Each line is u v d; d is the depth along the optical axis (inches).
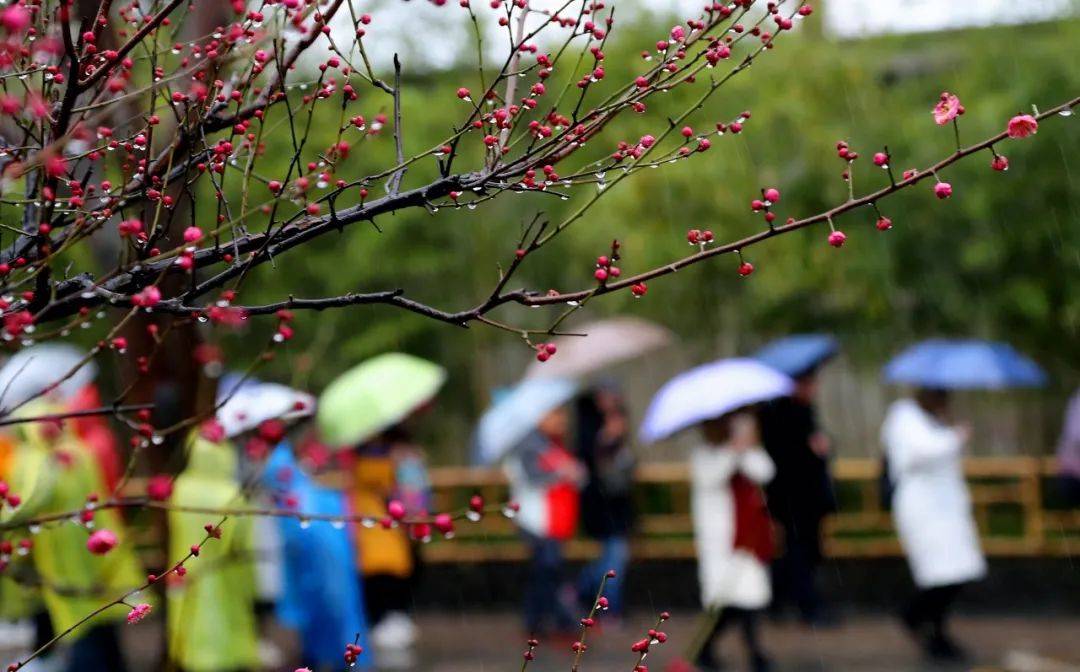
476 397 804.6
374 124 160.1
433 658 559.8
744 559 484.1
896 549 631.8
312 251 716.7
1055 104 597.6
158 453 343.6
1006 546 620.4
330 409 442.0
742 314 669.3
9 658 479.2
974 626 584.7
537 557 583.2
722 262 628.4
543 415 578.9
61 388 311.4
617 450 607.8
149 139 144.0
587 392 614.5
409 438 479.2
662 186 619.5
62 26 133.3
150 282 149.6
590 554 671.1
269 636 598.2
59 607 315.3
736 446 484.1
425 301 750.5
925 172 140.2
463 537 689.0
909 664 515.2
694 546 650.8
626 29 611.8
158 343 150.3
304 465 413.7
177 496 335.6
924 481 509.4
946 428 518.3
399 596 471.5
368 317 732.7
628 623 626.5
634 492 657.0
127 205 156.3
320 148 472.4
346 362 731.4
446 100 665.0
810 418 548.4
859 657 529.0
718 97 625.6
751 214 623.5
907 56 701.3
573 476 585.6
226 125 166.4
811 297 663.1
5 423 146.9
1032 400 740.7
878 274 609.3
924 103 642.2
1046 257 609.0
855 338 668.7
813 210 619.8
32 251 160.9
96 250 329.1
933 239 614.9
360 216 154.5
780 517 551.2
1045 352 671.8
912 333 658.2
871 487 657.6
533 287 760.3
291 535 405.4
